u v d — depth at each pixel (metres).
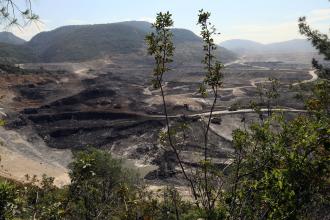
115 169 41.09
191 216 12.22
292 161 7.79
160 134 10.69
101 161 41.19
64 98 128.50
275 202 7.64
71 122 111.38
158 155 84.31
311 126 8.23
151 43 9.67
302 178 7.71
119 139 97.88
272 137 9.21
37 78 156.25
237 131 9.95
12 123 105.44
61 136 102.50
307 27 27.34
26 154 87.12
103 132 101.81
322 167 7.66
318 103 10.86
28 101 133.62
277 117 9.53
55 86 152.62
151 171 76.75
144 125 102.38
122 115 112.25
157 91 149.75
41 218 9.46
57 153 92.88
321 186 7.73
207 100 128.88
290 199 7.49
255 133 9.57
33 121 111.12
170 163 75.44
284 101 107.25
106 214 16.23
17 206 8.83
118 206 16.08
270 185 7.80
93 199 16.98
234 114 102.62
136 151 91.12
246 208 8.66
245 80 183.25
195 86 158.38
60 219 9.70
